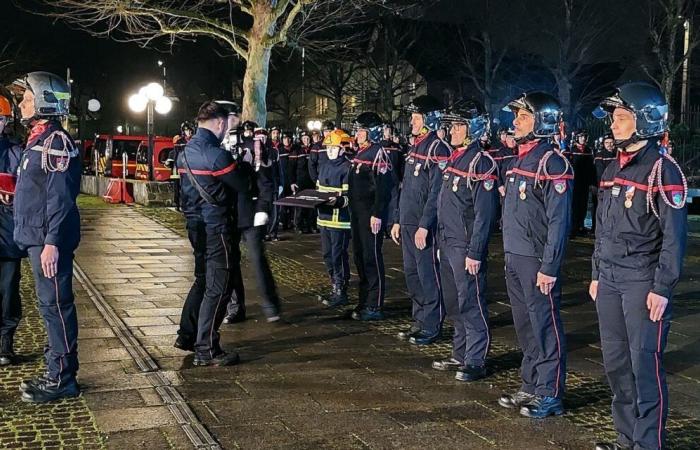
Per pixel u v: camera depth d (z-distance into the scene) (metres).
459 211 6.20
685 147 21.36
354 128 8.35
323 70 40.00
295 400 5.69
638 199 4.45
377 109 39.38
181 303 8.92
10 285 6.36
